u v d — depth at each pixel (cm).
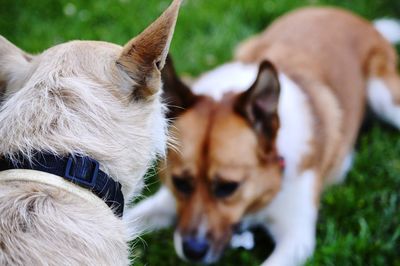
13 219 79
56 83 83
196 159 111
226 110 113
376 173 134
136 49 83
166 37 82
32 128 82
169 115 110
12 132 82
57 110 82
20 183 80
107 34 159
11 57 87
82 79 84
